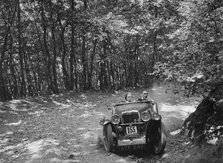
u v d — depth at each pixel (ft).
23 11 84.23
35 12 84.17
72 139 32.71
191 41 19.60
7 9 75.10
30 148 29.60
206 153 21.44
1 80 68.74
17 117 47.65
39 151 27.86
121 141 26.22
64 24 81.76
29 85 89.40
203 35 18.67
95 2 84.99
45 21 77.56
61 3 76.84
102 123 28.17
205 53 18.61
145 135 26.18
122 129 26.84
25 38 90.53
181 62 20.15
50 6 76.07
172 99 52.06
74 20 75.72
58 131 36.99
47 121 43.83
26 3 83.61
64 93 73.15
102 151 28.09
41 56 97.09
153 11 79.66
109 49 90.33
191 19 19.16
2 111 50.70
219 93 19.88
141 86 90.94
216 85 19.34
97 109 52.75
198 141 23.32
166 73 20.95
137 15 81.61
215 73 18.34
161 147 25.52
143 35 81.92
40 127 40.09
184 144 26.14
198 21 18.86
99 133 35.06
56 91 74.95
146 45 86.99
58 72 117.60
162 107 46.39
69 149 29.01
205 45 18.52
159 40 81.51
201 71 18.83
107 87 89.71
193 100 50.57
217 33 18.58
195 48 19.04
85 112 50.24
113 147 26.99
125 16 81.97
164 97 54.95
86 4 82.38
